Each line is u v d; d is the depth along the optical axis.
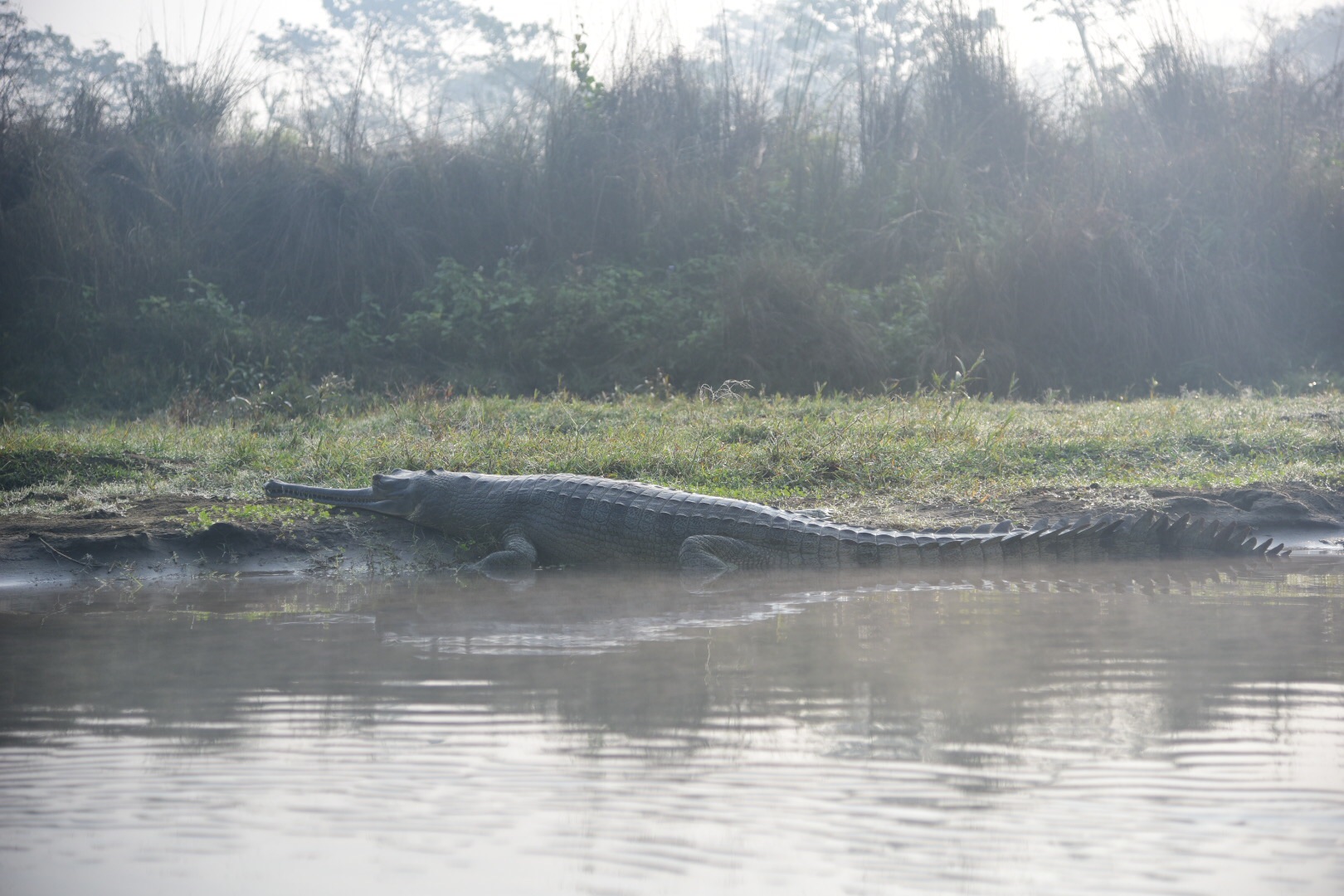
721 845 3.35
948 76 25.23
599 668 5.57
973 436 12.45
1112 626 6.50
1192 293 20.44
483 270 22.97
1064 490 10.83
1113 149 23.69
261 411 15.67
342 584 8.82
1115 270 20.30
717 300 20.59
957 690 5.00
